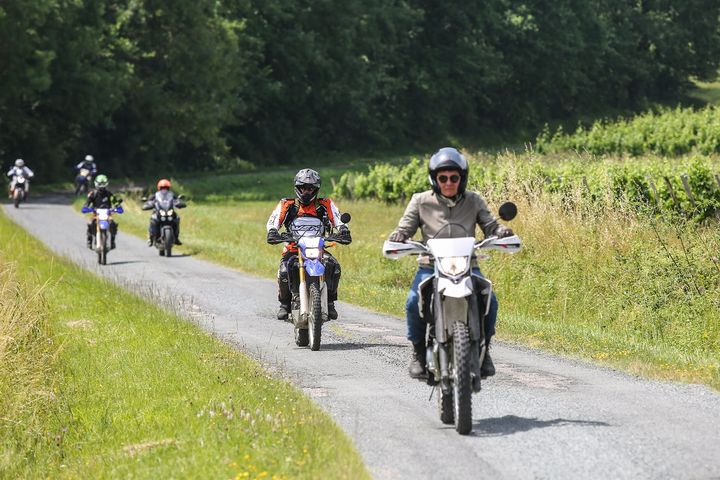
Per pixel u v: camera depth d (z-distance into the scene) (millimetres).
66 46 141500
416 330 18359
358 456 15711
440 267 17250
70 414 20438
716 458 15906
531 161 54688
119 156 170625
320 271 26906
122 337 28625
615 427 18031
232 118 171875
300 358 26266
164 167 179250
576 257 39094
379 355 26766
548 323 33406
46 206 105312
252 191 152500
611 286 36594
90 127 165000
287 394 20516
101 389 22391
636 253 37344
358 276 48281
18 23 131875
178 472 15602
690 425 18188
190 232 74688
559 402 20375
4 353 22594
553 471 15266
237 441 16938
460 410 17281
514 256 41062
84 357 25734
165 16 157000
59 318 31594
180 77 162000
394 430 17984
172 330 29641
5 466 18141
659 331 33031
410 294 18281
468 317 17469
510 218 18031
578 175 57031
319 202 28234
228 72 166750
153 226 58250
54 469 17906
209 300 39125
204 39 160625
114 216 86688
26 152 152625
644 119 139500
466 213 18266
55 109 153500
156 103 157500
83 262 53562
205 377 22594
